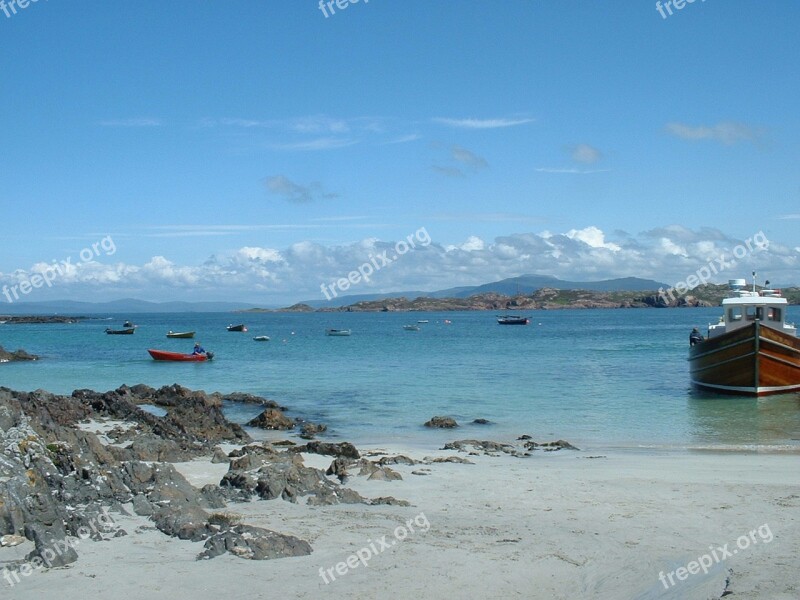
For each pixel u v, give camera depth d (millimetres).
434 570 11164
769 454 24359
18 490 12281
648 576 11188
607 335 123250
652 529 13859
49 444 15078
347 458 21781
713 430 30094
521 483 18250
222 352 82500
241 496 15703
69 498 13500
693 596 10289
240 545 11609
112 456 18297
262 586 10273
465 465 21188
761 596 10078
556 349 84500
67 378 53219
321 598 9922
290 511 14602
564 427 30828
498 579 10914
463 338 116750
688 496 16797
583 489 17547
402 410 35938
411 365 61969
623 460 22672
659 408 36469
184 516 12992
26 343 107188
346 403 38625
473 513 15039
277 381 49719
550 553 12234
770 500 16359
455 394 41844
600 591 10562
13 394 28391
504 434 29172
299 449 23562
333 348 89562
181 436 26672
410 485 17844
